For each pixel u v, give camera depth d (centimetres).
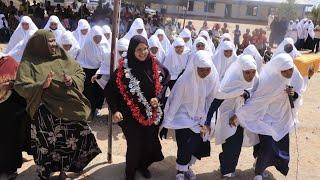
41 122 444
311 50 2320
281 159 504
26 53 444
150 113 475
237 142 509
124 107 477
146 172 526
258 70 762
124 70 469
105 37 823
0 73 455
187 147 486
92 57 760
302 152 652
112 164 554
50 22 929
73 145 468
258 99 496
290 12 3822
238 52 1988
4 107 464
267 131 497
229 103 509
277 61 487
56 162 470
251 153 632
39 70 436
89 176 517
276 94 496
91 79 723
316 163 612
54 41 448
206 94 490
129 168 491
